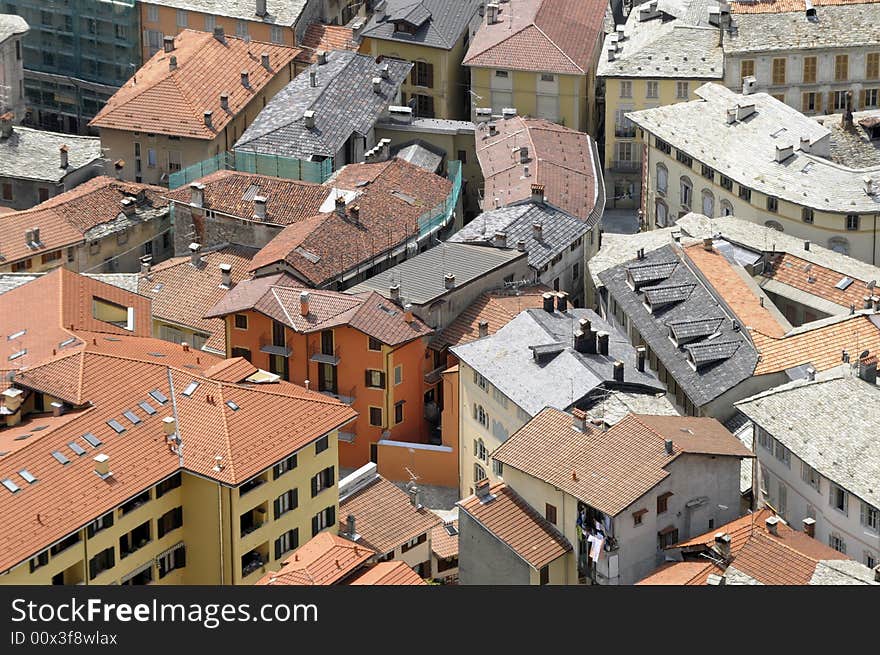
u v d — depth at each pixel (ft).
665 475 648.38
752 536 621.31
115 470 651.66
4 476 634.84
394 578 621.31
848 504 655.35
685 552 646.33
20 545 614.75
